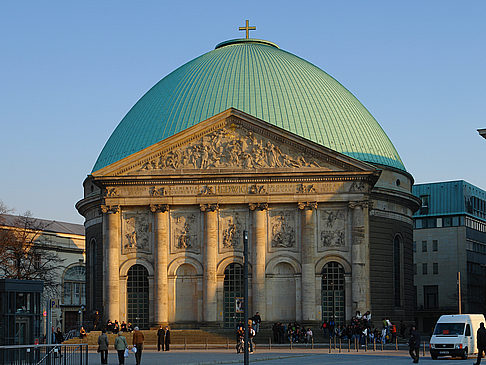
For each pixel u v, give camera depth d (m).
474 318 65.75
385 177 103.56
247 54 110.12
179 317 93.31
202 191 93.38
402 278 103.25
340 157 91.69
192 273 93.88
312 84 106.69
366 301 90.50
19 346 46.53
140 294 94.44
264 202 92.19
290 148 92.94
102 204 94.75
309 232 91.50
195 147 94.12
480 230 161.50
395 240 104.06
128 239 94.94
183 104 104.69
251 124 93.25
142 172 94.38
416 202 108.88
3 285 60.53
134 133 106.06
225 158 93.44
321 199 91.81
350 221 91.88
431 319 151.88
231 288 93.00
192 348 82.38
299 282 91.50
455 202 154.12
